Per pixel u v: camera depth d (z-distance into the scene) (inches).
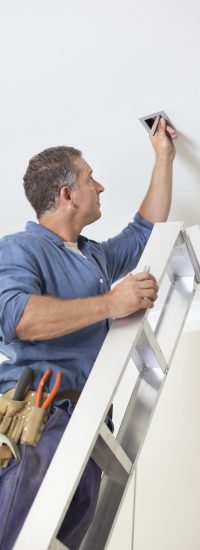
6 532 43.9
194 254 64.9
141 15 60.2
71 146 78.1
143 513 103.0
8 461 46.8
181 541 94.6
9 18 61.2
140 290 49.6
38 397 49.8
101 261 69.1
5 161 80.2
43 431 48.8
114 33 62.2
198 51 63.7
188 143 76.0
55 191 67.1
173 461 103.5
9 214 91.1
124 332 49.7
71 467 40.8
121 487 51.7
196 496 97.0
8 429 48.4
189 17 60.1
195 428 103.7
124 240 77.3
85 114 72.6
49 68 66.4
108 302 49.8
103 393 45.3
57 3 59.3
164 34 62.1
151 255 57.7
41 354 53.5
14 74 67.4
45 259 58.3
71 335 56.5
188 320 115.3
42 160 68.7
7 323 49.6
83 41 63.1
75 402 52.4
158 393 55.9
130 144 77.3
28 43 63.6
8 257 56.2
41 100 70.7
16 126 74.7
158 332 63.6
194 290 67.2
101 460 48.9
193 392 107.4
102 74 67.1
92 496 50.4
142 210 79.4
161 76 67.2
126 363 47.2
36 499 39.7
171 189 77.2
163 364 56.6
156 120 73.3
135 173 82.2
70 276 59.1
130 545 101.5
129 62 65.5
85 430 43.0
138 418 54.8
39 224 64.3
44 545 36.8
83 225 67.7
